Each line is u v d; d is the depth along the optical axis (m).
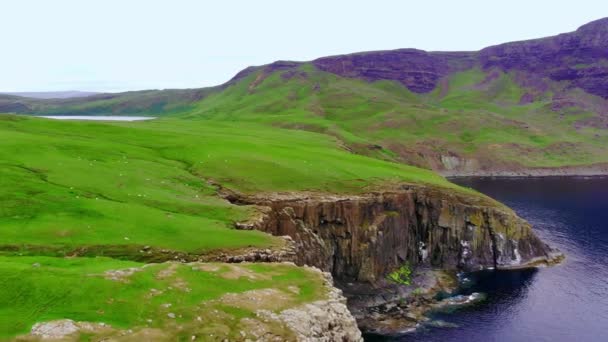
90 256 44.59
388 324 72.75
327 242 81.12
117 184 66.56
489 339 68.06
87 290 33.53
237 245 51.56
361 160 117.56
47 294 32.16
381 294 82.12
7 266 34.47
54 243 45.22
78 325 30.11
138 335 30.80
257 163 90.19
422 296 84.00
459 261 99.94
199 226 55.09
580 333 69.88
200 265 42.34
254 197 76.12
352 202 84.19
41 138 84.44
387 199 91.44
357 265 83.94
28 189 57.34
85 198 58.03
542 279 92.44
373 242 85.69
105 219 52.28
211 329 33.31
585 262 101.25
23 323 29.22
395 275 88.31
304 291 42.25
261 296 39.19
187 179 77.50
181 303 35.34
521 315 75.94
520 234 104.44
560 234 121.19
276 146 116.19
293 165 94.06
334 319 39.78
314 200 80.25
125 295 34.34
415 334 69.50
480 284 90.50
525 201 163.50
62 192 58.53
